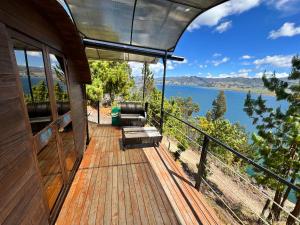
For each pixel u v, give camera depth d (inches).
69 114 107.0
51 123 77.7
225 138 450.9
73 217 78.6
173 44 152.9
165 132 434.3
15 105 49.3
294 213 223.0
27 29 60.4
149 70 616.7
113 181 107.5
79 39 102.4
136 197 94.1
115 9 107.6
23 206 49.9
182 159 484.4
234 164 447.2
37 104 66.9
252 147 304.7
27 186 53.0
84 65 128.6
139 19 118.3
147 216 82.0
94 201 89.4
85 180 107.3
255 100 261.1
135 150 155.1
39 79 69.8
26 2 60.6
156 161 136.3
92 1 99.9
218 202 301.3
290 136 218.8
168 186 105.5
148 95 622.5
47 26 79.1
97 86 464.1
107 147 159.9
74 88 123.3
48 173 75.8
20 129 50.9
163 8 103.3
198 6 96.1
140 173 118.0
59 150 87.2
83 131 146.5
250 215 289.9
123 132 163.3
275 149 241.6
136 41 153.3
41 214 61.8
